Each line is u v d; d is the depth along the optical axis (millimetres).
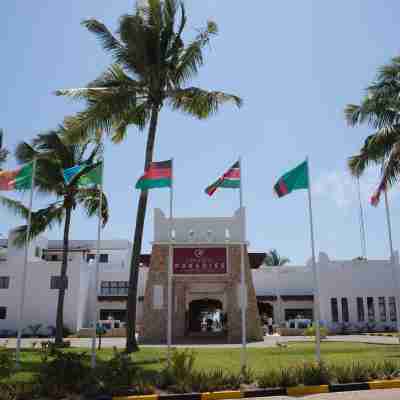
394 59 21312
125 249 54125
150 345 26391
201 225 30266
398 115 21266
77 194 27594
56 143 26047
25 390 10672
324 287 44188
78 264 42719
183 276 29844
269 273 49406
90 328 42781
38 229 27188
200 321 45781
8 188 17641
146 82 21844
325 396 11031
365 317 43094
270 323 43844
